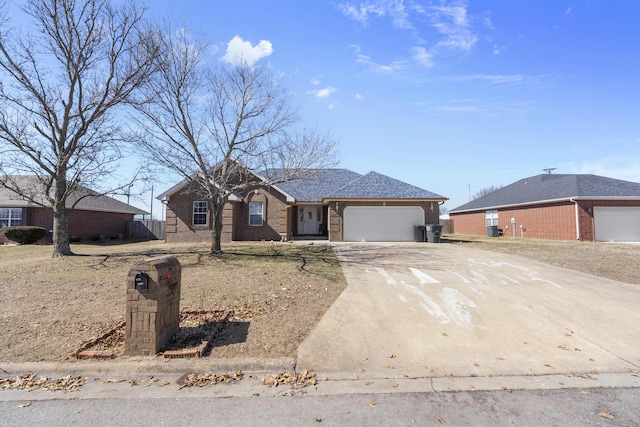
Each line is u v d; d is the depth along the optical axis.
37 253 14.63
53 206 12.30
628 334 4.78
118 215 26.48
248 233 18.73
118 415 2.96
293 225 21.66
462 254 11.98
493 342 4.57
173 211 18.08
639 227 18.31
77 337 4.62
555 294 6.68
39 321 5.23
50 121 11.85
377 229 17.81
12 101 11.13
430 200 17.64
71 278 8.28
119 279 8.16
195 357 4.03
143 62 11.66
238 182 18.17
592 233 18.09
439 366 3.92
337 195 17.88
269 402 3.18
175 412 3.01
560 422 2.83
